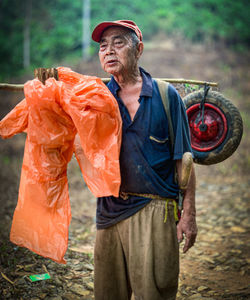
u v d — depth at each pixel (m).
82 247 3.58
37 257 3.19
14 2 22.17
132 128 1.94
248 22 20.52
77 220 4.38
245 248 3.71
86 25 18.06
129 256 1.99
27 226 1.97
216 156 2.37
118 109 1.92
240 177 6.18
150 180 1.94
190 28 19.89
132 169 1.95
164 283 1.95
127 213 1.97
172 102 1.96
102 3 21.12
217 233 4.11
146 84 1.96
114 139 1.87
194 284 3.05
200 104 2.38
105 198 2.07
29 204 1.96
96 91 1.88
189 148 2.00
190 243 2.02
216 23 19.97
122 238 2.02
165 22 20.59
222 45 18.86
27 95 1.90
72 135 2.00
